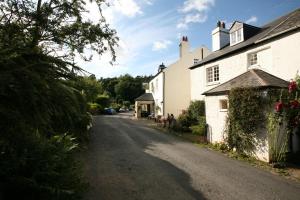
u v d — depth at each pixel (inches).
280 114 344.8
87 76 172.7
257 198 222.4
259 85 367.9
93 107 1534.2
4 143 122.6
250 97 373.1
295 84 346.6
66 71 155.6
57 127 180.5
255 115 367.9
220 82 621.9
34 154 137.7
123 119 1174.3
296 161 348.2
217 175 283.6
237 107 394.9
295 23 418.0
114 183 246.1
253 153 372.5
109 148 421.1
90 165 306.5
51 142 167.0
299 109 342.3
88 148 410.6
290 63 415.8
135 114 1409.9
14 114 120.2
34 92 126.6
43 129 158.6
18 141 129.9
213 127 478.0
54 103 148.7
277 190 242.1
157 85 1141.1
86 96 201.0
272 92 356.8
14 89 120.8
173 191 231.5
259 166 328.8
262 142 358.6
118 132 642.8
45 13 206.7
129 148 425.1
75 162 193.6
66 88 157.0
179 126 676.1
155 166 313.1
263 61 485.4
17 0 193.9
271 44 458.0
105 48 261.0
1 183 126.2
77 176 173.5
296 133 387.2
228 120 419.5
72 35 237.0
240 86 402.3
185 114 738.2
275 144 346.9
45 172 136.1
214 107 475.2
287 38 422.9
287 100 355.9
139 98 1269.7
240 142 394.0
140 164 320.8
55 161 148.9
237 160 358.3
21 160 128.3
